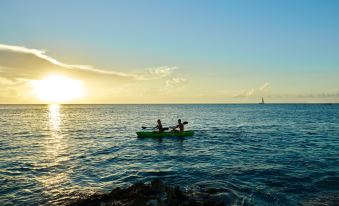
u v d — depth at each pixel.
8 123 59.34
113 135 36.47
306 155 21.17
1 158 20.92
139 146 26.72
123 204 10.68
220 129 43.59
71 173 16.39
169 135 32.62
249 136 34.03
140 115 97.56
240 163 18.47
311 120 64.25
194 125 51.97
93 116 91.62
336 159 19.48
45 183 14.37
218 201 11.20
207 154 22.06
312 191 12.68
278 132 38.94
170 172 16.28
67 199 12.04
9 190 13.24
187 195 11.82
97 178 15.30
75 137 34.56
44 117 85.25
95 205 10.95
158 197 11.27
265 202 11.37
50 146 27.16
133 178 15.19
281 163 18.28
